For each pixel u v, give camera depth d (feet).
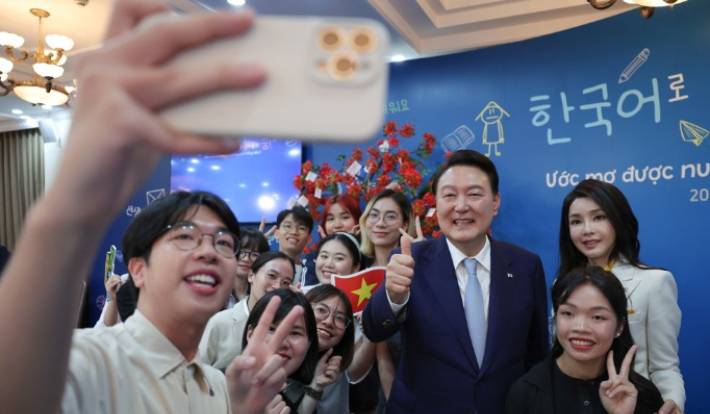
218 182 18.93
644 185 12.08
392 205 9.69
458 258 6.29
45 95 14.55
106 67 1.09
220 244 3.36
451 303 6.01
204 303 3.21
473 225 6.09
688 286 11.29
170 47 1.13
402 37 14.69
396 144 13.99
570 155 13.29
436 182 6.43
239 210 18.56
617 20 12.75
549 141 13.66
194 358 3.35
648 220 11.96
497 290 6.09
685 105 11.60
